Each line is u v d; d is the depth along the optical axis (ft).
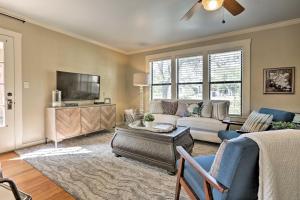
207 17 10.44
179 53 15.56
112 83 17.20
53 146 10.87
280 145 3.17
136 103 18.37
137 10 9.61
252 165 3.15
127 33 13.29
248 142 3.12
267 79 11.80
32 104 10.96
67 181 6.70
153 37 14.15
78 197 5.72
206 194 3.63
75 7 9.27
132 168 7.84
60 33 12.52
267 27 11.66
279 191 3.11
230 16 10.30
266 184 3.04
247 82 12.47
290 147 3.22
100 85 15.87
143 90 17.78
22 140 10.53
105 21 11.09
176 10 9.62
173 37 14.16
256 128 8.08
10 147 9.99
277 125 7.43
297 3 8.87
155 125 9.47
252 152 3.06
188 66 15.28
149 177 7.05
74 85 13.21
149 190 6.13
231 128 13.09
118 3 8.87
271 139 3.17
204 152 9.98
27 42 10.66
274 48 11.53
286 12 9.87
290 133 3.38
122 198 5.68
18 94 10.27
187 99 15.12
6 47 9.75
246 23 11.40
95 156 9.27
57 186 6.38
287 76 11.14
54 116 10.81
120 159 8.86
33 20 10.79
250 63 12.37
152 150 7.76
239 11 7.10
